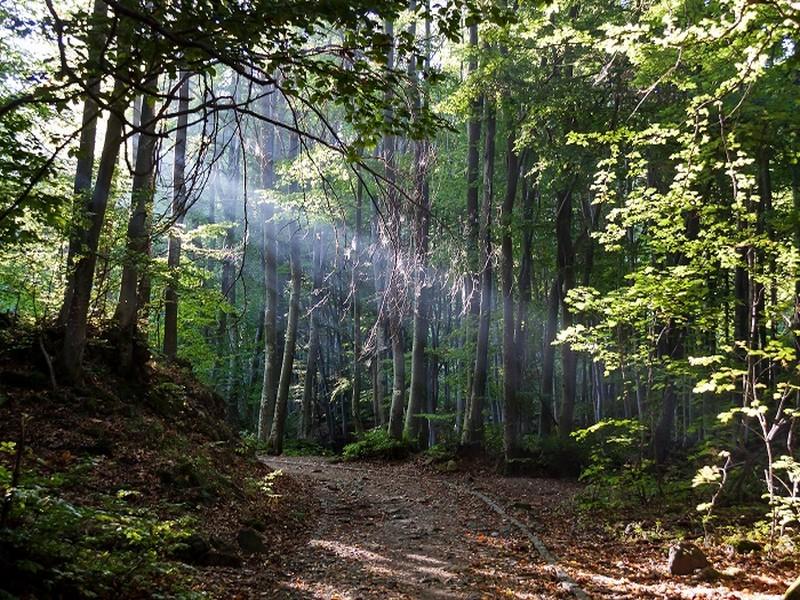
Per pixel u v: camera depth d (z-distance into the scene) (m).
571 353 18.55
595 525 10.20
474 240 18.27
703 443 11.50
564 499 13.74
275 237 21.09
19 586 4.34
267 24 3.65
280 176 19.27
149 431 10.07
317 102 4.47
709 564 7.25
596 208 19.20
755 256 9.38
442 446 19.05
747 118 9.52
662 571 7.32
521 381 21.02
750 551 7.88
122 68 3.75
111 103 3.77
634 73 12.36
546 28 13.70
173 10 3.67
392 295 7.45
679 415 22.11
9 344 10.21
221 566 6.89
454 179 20.83
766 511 9.51
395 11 4.01
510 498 13.70
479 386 19.03
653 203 9.38
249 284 28.75
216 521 8.33
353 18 3.70
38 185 9.69
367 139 4.47
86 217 10.01
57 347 10.45
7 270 10.99
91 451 8.77
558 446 17.59
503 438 19.30
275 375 21.89
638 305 9.77
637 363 11.08
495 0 4.50
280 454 21.02
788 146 10.35
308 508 11.25
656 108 12.82
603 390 26.14
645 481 11.32
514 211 19.84
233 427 15.48
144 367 12.42
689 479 12.05
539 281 26.67
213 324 22.72
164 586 5.42
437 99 18.39
